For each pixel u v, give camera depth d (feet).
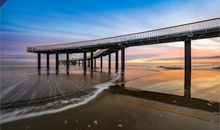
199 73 52.85
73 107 15.25
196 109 14.46
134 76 44.75
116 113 13.44
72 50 66.13
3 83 28.73
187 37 35.09
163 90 23.95
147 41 43.34
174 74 51.96
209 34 33.45
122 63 57.06
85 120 11.82
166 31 38.06
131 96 20.17
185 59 37.22
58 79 35.32
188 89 24.38
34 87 25.13
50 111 13.98
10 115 12.91
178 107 15.23
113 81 33.99
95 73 53.36
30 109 14.53
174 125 10.78
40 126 10.81
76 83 30.07
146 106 15.57
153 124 10.97
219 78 38.09
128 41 45.55
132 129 10.14
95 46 54.54
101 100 18.10
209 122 11.34
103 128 10.34
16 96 19.35
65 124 11.10
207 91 22.68
